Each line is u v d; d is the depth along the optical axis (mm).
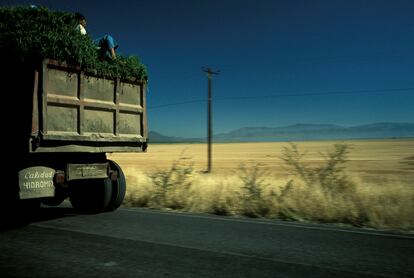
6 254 5828
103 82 8930
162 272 5035
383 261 5539
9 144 7801
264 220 8594
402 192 11109
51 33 7656
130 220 8562
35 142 7469
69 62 8047
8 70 7820
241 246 6320
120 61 9305
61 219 8680
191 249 6121
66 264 5352
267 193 11719
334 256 5773
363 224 8320
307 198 9891
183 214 9352
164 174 11734
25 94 7543
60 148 7996
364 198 10109
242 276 4898
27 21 7629
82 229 7602
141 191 11742
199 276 4887
